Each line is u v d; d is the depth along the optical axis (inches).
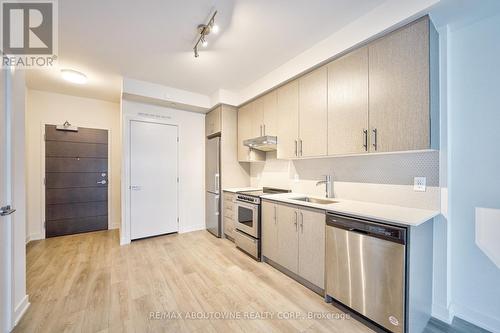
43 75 120.6
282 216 95.8
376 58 71.4
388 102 68.1
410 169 75.9
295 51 96.1
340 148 82.5
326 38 86.1
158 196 149.5
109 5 68.0
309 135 95.9
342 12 71.9
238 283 88.7
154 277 93.4
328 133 87.3
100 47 92.8
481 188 64.9
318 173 109.9
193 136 165.2
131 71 116.2
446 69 67.1
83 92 148.3
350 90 79.1
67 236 150.4
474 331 63.0
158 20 75.7
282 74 107.9
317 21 76.4
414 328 57.8
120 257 114.6
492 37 63.0
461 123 67.9
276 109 115.6
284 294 80.9
